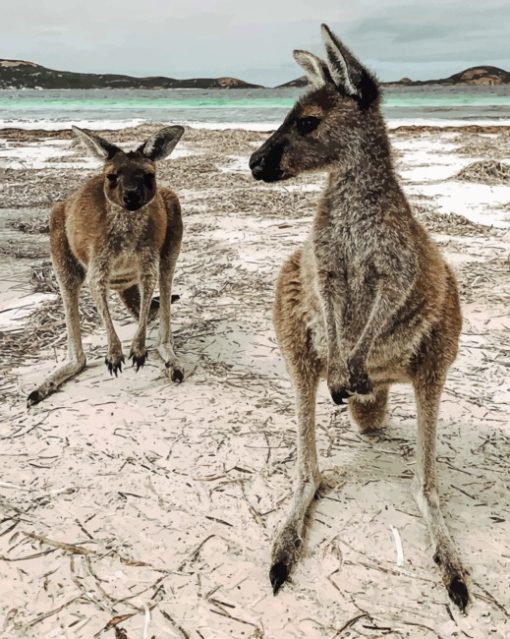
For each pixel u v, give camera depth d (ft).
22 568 9.59
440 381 10.67
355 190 10.56
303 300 11.00
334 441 13.04
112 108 163.43
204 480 11.68
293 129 10.86
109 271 15.80
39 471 11.96
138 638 8.40
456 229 29.66
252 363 16.52
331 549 9.96
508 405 14.35
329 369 10.30
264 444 12.81
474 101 174.91
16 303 20.88
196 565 9.66
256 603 8.95
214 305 20.58
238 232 29.60
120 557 9.80
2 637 8.42
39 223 32.14
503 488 11.44
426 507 10.25
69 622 8.65
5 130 79.82
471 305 20.08
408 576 9.43
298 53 11.09
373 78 10.70
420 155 56.54
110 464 12.15
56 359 16.97
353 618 8.68
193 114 128.47
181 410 14.14
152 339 18.35
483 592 9.12
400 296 10.25
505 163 48.96
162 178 45.37
